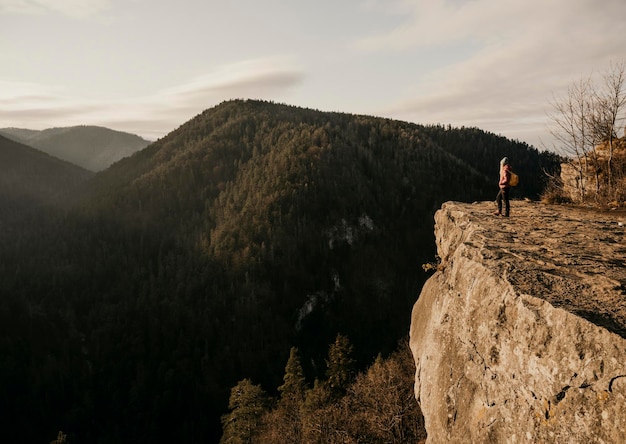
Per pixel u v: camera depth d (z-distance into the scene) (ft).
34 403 316.60
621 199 49.19
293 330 423.64
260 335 382.63
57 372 344.28
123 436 286.05
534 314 20.76
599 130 54.44
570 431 17.84
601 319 18.15
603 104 53.11
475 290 27.09
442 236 50.62
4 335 374.22
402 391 111.96
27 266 492.54
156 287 426.92
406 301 488.85
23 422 304.30
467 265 29.91
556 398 18.86
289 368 163.32
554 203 56.85
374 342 437.17
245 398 142.61
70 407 319.06
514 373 21.98
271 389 337.93
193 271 445.78
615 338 16.65
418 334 46.32
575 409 17.76
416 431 100.12
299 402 146.10
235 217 515.91
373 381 123.03
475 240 33.19
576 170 59.00
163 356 346.95
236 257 449.89
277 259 459.32
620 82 51.52
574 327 18.45
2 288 437.17
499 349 23.53
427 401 33.09
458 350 29.09
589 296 20.65
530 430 20.22
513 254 28.27
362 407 114.01
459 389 27.71
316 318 451.94
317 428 110.01
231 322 391.65
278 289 442.09
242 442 134.31
